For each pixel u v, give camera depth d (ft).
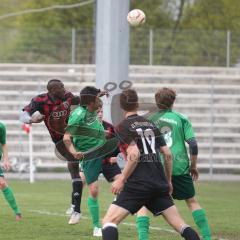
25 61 282.15
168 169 74.08
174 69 278.26
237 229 104.27
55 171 233.35
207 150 243.19
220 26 341.21
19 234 95.61
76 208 102.73
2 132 104.94
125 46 190.80
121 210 70.03
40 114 100.01
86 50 282.15
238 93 268.21
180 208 134.62
